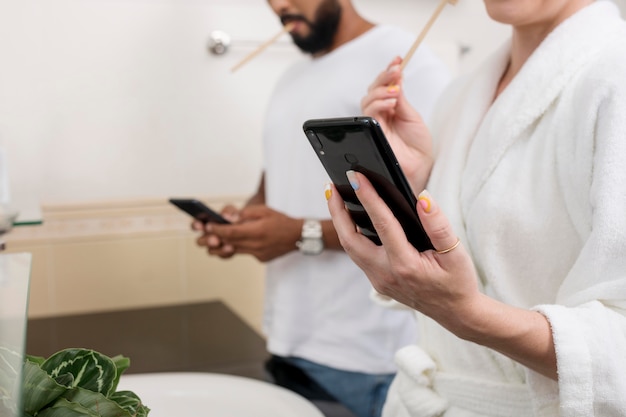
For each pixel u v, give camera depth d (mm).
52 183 1740
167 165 1807
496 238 776
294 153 1428
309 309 1420
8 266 694
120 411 544
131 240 1797
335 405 1083
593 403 660
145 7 1746
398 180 572
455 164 859
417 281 622
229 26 1801
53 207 1733
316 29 1406
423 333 903
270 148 1507
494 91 887
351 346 1369
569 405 661
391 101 939
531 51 840
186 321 1662
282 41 1835
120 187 1785
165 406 949
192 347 1455
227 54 1811
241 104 1835
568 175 728
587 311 670
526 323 663
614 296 669
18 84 1690
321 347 1400
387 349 1360
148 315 1724
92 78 1734
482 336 661
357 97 1353
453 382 825
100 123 1753
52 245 1745
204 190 1840
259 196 1636
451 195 846
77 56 1720
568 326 660
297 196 1425
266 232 1375
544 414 729
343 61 1387
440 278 614
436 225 585
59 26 1700
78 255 1766
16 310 549
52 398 535
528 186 764
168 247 1827
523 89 784
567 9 801
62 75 1716
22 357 462
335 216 671
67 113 1729
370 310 1355
